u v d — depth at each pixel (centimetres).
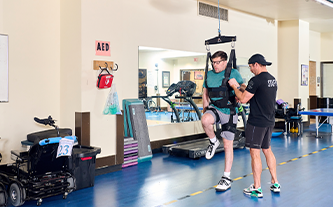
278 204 342
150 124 623
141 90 620
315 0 698
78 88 456
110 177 455
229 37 390
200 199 360
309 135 868
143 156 548
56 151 351
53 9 486
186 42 655
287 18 903
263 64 356
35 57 468
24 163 357
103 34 479
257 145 361
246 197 366
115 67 497
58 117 496
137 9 560
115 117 493
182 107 689
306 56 992
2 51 434
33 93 468
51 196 373
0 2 431
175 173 475
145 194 379
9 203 352
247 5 740
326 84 1246
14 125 450
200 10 685
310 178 442
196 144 629
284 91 980
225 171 396
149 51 630
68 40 474
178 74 688
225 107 379
